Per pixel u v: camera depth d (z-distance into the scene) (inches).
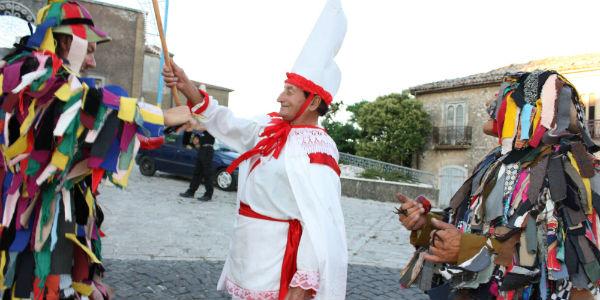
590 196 67.1
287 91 93.7
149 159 532.1
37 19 81.7
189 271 194.7
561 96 72.1
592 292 67.7
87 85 74.7
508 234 68.6
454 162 976.9
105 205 340.8
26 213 77.2
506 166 74.6
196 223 301.1
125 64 731.4
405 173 850.1
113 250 220.4
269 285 88.9
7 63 77.3
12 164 76.4
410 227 85.4
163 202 374.3
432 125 1017.5
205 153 400.8
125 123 75.4
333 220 90.1
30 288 78.0
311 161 90.1
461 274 70.0
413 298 184.9
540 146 72.4
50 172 73.1
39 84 72.3
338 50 99.2
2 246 79.0
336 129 1240.2
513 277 67.1
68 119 71.2
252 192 92.0
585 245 66.0
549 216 67.6
